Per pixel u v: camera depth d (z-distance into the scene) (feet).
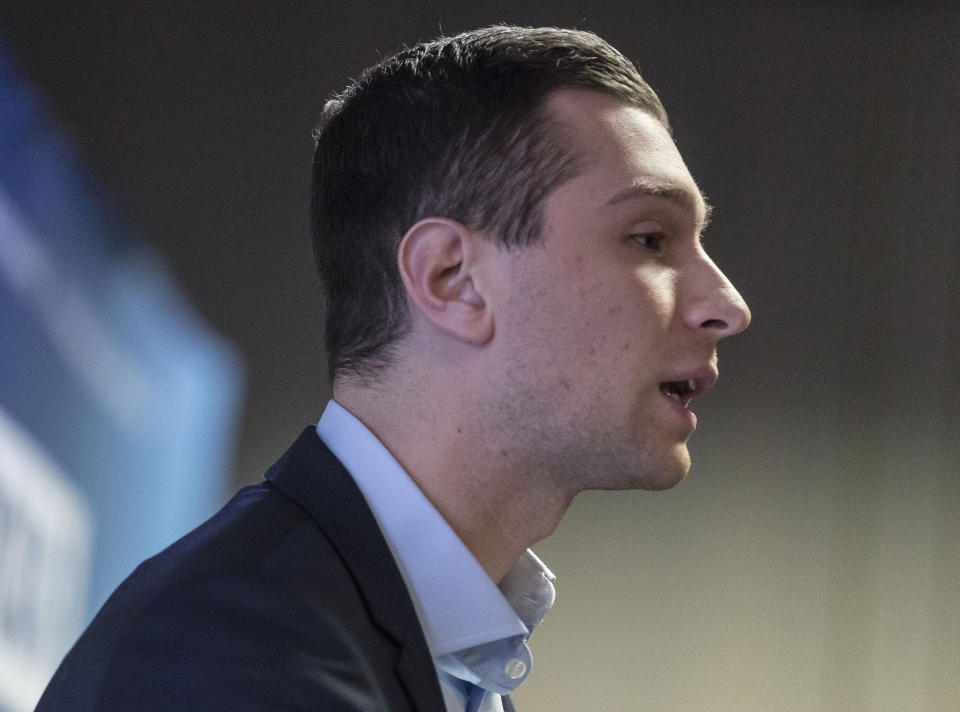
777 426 31.96
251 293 29.50
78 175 28.53
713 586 31.42
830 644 31.68
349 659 6.17
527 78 7.83
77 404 28.17
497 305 7.51
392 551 7.38
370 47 30.19
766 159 31.99
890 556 31.99
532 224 7.50
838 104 32.35
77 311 28.27
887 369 32.27
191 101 29.40
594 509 31.30
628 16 31.53
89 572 28.17
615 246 7.55
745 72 31.96
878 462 32.12
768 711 31.19
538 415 7.45
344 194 8.29
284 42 29.94
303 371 29.60
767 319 31.99
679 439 7.65
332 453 7.66
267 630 5.99
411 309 7.73
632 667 30.91
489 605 7.45
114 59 29.01
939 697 31.76
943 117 32.58
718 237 31.78
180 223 29.19
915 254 32.37
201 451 29.04
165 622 6.03
